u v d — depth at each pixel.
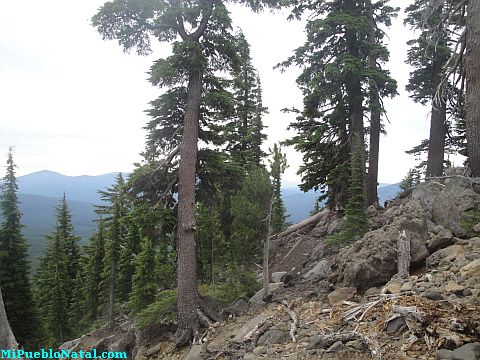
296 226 23.20
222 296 13.98
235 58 14.21
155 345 12.82
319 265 13.52
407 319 6.38
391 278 8.96
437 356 5.20
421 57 18.48
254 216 12.36
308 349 6.95
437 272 8.16
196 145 13.32
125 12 12.38
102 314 31.34
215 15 12.70
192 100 13.28
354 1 17.77
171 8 12.43
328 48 17.92
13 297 23.58
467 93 10.92
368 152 18.84
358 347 6.38
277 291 12.60
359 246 10.44
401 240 9.32
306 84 18.53
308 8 18.16
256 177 12.71
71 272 39.25
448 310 6.30
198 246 19.83
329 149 18.69
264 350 7.89
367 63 17.16
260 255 13.34
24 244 24.75
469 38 10.80
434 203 10.91
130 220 13.40
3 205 24.61
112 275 25.69
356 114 17.25
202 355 9.54
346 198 18.41
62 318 32.38
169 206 13.96
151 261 20.50
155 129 14.05
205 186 14.90
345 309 8.37
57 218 40.59
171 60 12.34
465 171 12.05
